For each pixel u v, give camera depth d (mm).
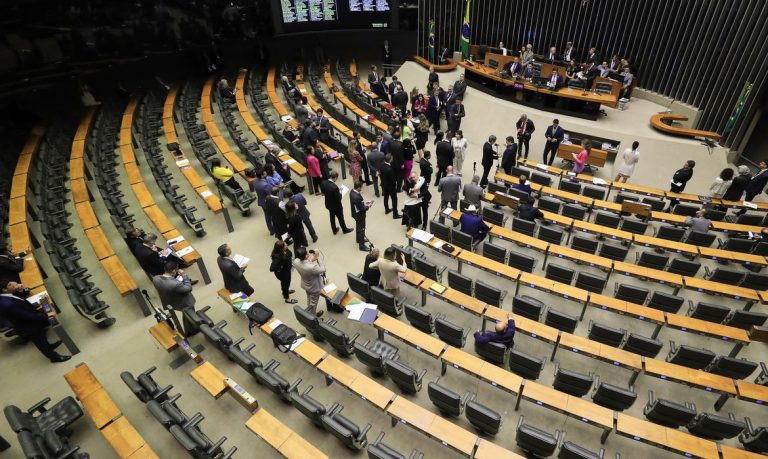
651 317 8445
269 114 18484
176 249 10047
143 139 15180
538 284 9219
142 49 19719
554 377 7734
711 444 6246
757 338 7980
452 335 8102
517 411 7605
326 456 6230
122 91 18875
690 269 10172
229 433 7266
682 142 15977
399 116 17219
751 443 6715
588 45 20641
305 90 20000
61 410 7031
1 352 8758
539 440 6129
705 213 12289
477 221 10562
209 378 7469
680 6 17266
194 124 16266
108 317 9383
